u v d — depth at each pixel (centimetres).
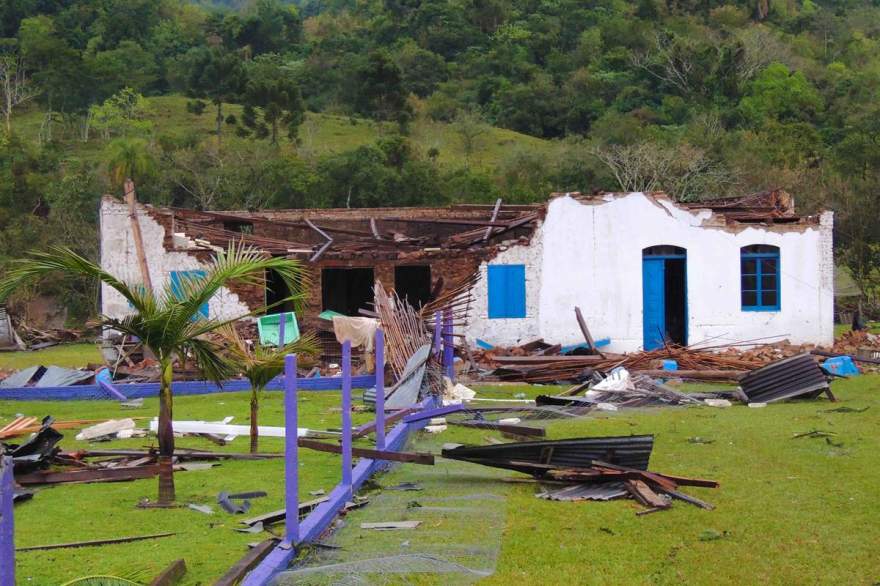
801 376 1759
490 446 1110
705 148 5997
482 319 2503
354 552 833
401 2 12550
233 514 966
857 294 4181
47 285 4356
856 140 5006
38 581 752
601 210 2511
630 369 2156
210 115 9544
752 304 2531
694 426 1504
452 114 9519
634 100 9112
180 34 11994
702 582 769
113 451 1278
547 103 9631
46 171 6450
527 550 848
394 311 2061
